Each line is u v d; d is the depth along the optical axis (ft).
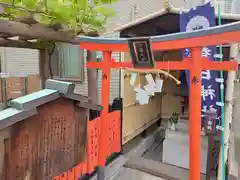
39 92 4.11
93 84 9.14
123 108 15.75
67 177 9.75
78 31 6.15
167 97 23.26
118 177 13.46
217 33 5.83
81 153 5.06
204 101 11.40
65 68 17.12
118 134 14.93
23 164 3.72
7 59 21.68
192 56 6.56
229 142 12.07
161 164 15.71
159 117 23.50
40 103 3.79
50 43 6.81
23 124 3.68
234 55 10.78
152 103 21.42
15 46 6.17
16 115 3.36
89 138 11.35
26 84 12.39
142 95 10.91
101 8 6.55
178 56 19.07
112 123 14.14
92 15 6.34
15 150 3.58
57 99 4.30
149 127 21.68
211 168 13.52
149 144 19.76
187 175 13.92
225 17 11.62
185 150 15.12
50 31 5.23
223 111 10.94
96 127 11.93
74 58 17.63
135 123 17.80
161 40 7.06
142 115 19.12
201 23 10.52
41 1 4.77
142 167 14.96
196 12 10.59
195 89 6.57
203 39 6.15
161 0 25.00
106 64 8.91
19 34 4.55
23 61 21.22
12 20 4.81
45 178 4.16
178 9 12.89
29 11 4.65
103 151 9.43
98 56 12.26
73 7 5.31
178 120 17.62
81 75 17.84
